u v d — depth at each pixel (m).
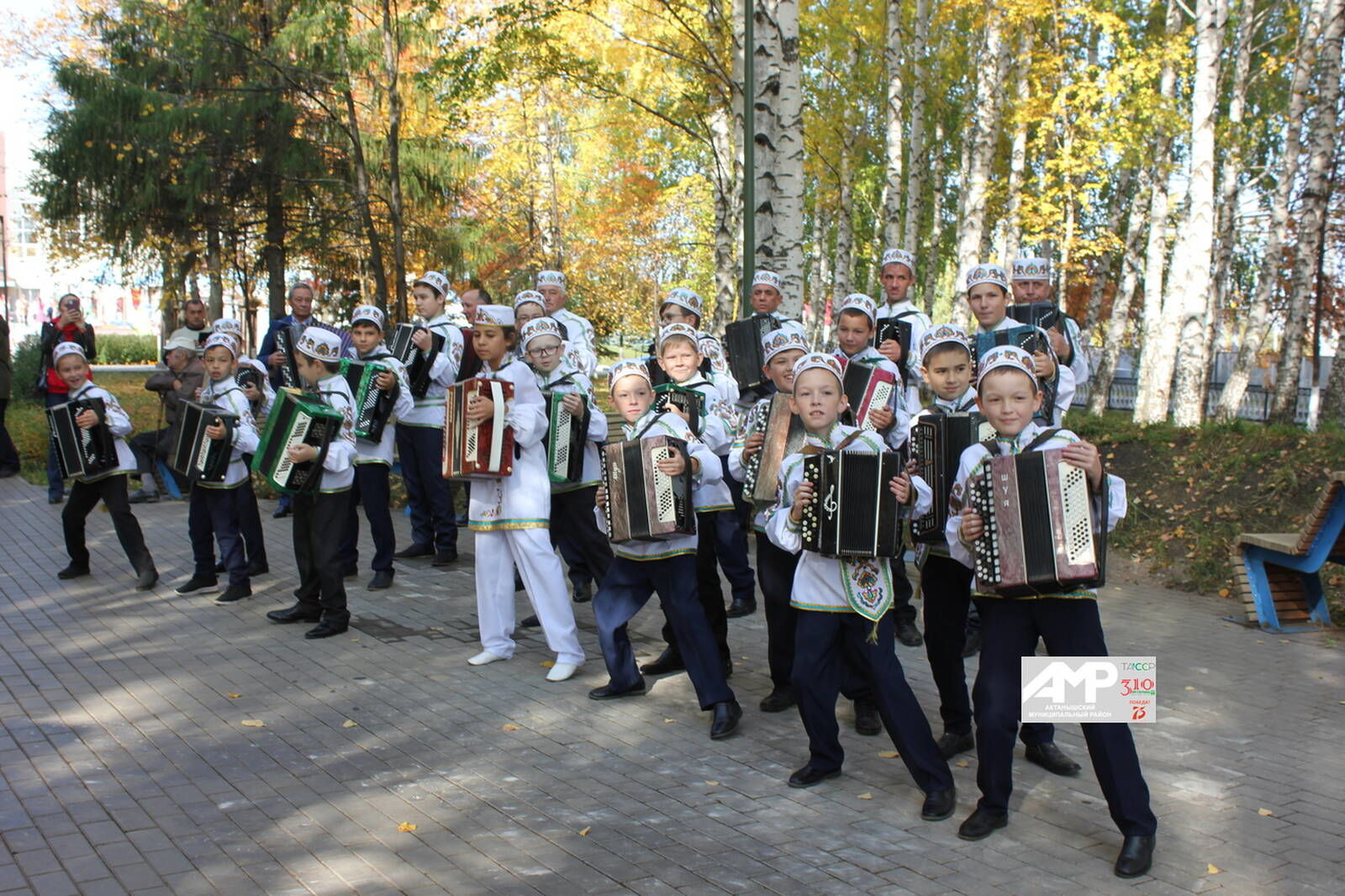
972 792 5.29
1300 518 9.80
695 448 6.28
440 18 20.81
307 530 8.28
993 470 4.59
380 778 5.45
